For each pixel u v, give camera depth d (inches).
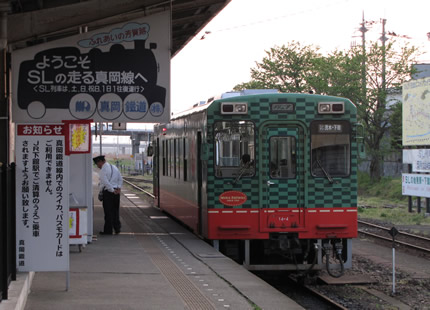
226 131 430.6
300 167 429.1
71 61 425.7
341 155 431.8
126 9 415.2
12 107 422.3
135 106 429.7
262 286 325.4
